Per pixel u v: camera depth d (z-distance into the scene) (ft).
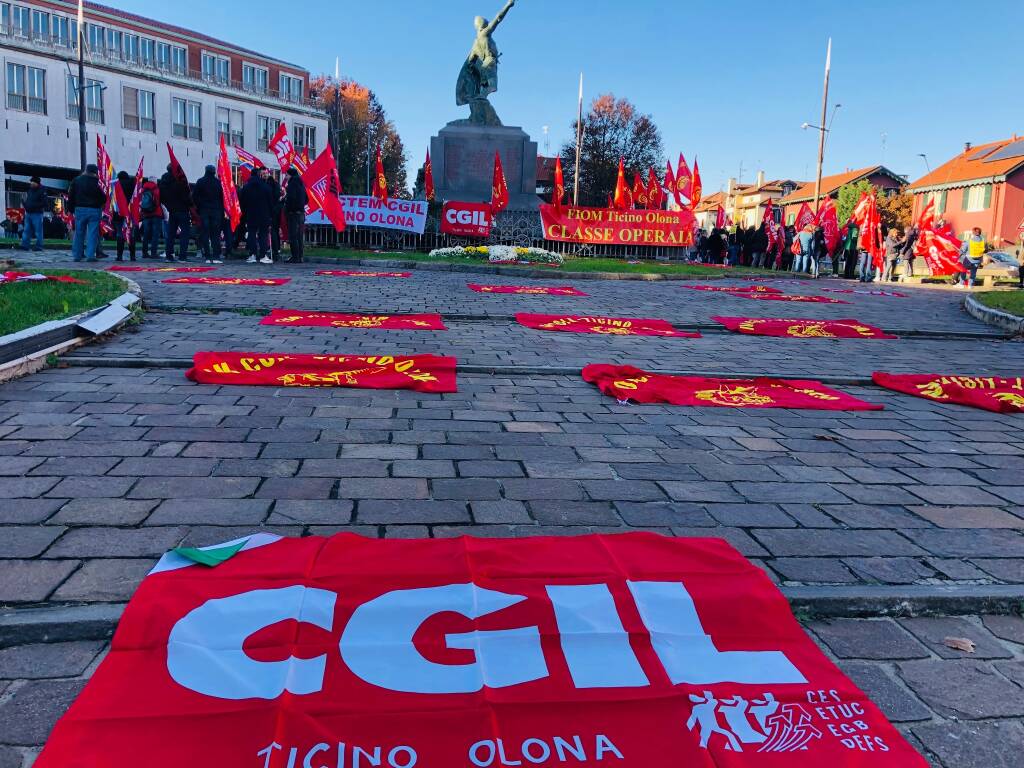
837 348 29.45
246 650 7.25
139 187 56.65
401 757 6.09
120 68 149.18
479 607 8.04
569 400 18.61
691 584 8.77
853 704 7.10
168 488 11.64
